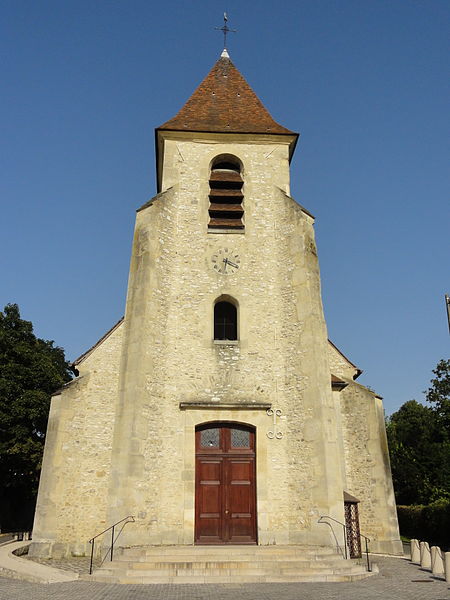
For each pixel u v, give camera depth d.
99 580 10.77
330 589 9.89
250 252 17.28
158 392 14.77
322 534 13.41
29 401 23.52
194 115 20.23
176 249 16.97
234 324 17.42
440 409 28.98
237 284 16.81
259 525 14.15
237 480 14.78
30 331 26.66
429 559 13.21
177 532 13.84
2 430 23.20
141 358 14.38
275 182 18.45
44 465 14.68
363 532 15.99
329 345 18.22
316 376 14.84
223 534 14.24
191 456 14.56
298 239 16.78
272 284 16.92
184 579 10.74
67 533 14.37
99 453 15.32
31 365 25.19
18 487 25.83
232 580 10.85
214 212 17.86
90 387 15.81
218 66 22.92
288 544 13.96
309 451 14.40
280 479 14.64
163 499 14.01
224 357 15.83
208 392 15.35
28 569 11.74
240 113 20.66
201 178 18.25
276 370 15.81
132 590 9.69
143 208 16.66
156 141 19.80
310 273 16.12
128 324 14.95
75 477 14.91
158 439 14.34
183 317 16.12
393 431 42.53
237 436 15.18
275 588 10.03
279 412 15.29
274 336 16.22
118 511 12.82
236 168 19.44
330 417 14.49
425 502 32.88
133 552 12.09
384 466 16.31
